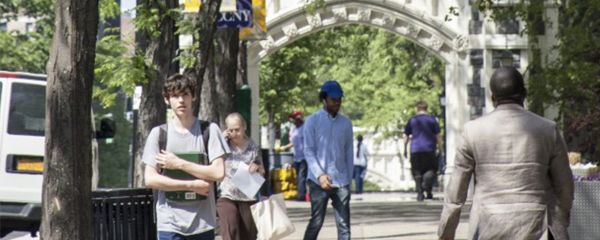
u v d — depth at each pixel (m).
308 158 27.09
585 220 21.80
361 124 106.19
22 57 82.50
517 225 15.29
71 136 20.36
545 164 15.52
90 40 20.53
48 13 84.75
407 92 99.56
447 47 63.69
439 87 100.62
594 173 24.19
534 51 44.38
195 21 29.53
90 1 20.50
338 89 27.00
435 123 57.03
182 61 29.38
